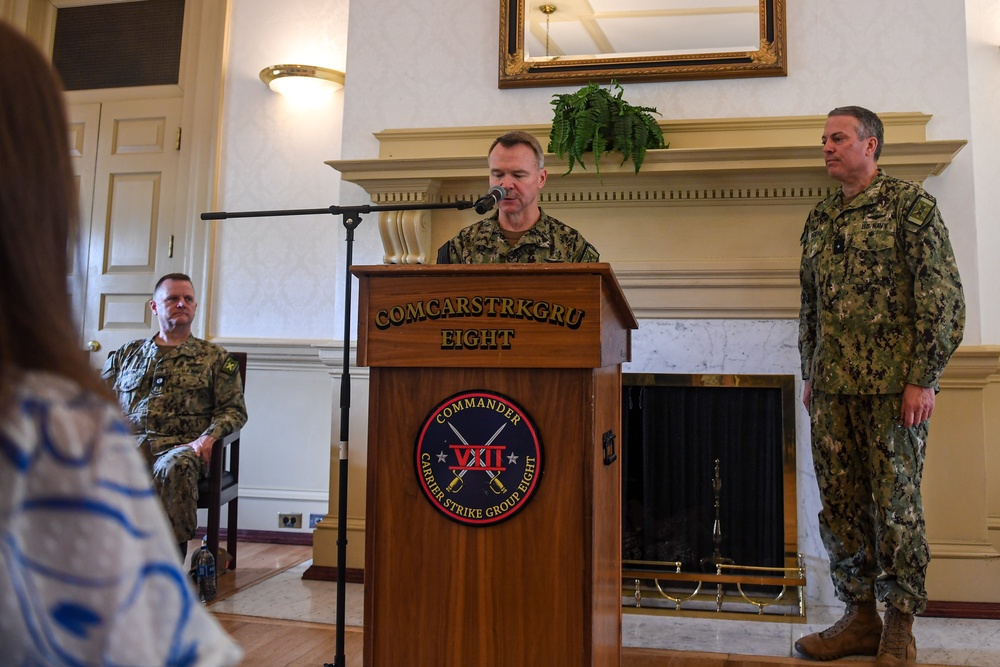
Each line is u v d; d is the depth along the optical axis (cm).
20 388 49
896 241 246
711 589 328
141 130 467
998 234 353
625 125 318
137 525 51
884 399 246
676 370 331
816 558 316
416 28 368
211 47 457
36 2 484
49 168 53
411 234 348
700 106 342
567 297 149
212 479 330
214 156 452
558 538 148
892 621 245
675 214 339
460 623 151
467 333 152
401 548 154
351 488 355
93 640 48
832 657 256
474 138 352
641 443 335
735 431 329
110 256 465
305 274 440
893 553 242
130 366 354
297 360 434
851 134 253
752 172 322
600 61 347
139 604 50
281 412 435
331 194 440
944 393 309
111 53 477
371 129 368
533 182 234
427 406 155
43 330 51
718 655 260
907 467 246
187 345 352
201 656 52
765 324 326
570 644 147
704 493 330
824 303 256
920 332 237
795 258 328
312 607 307
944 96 324
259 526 432
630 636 280
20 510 48
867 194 253
